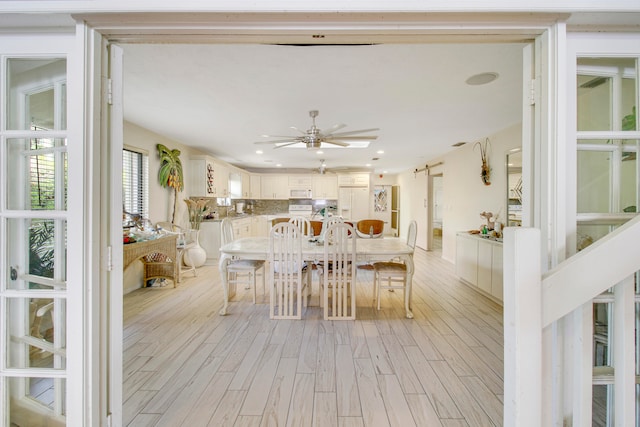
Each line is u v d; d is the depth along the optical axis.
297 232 2.91
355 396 1.77
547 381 0.94
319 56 2.04
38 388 1.13
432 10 0.95
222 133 4.28
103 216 1.12
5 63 1.08
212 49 1.95
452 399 1.74
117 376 1.17
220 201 6.63
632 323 0.73
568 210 1.01
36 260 1.12
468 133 4.17
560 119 1.00
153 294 3.76
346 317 2.95
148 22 1.03
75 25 1.04
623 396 0.74
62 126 1.10
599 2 0.94
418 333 2.64
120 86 1.17
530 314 0.68
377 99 2.86
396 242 3.51
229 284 3.57
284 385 1.88
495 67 2.20
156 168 4.34
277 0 0.96
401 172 9.31
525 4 0.94
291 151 5.71
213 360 2.18
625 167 1.07
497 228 3.89
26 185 1.12
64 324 1.12
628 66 1.06
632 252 0.70
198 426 1.53
